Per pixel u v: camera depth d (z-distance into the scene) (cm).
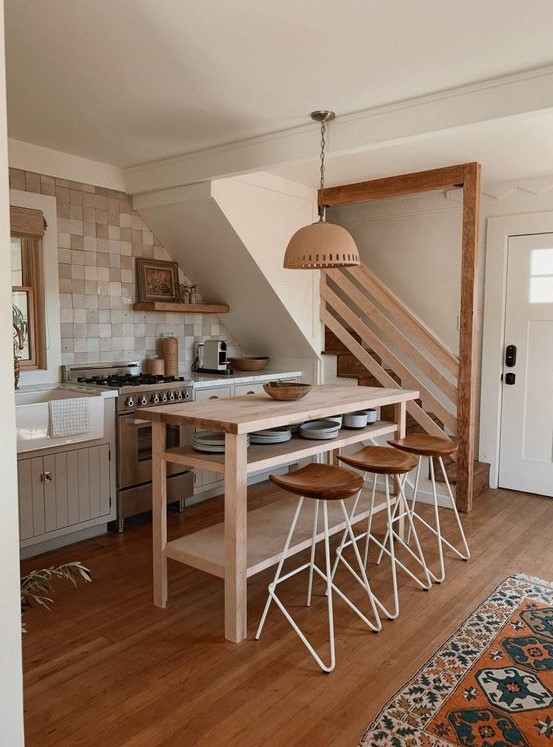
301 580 314
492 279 481
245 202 423
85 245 414
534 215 458
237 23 218
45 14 211
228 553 249
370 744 190
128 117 321
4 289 126
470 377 420
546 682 222
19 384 379
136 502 390
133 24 219
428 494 446
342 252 285
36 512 333
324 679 224
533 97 258
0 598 129
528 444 475
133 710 206
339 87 278
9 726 133
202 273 484
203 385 432
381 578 315
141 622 268
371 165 414
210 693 216
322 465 277
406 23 217
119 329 443
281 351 539
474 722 200
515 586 304
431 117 287
